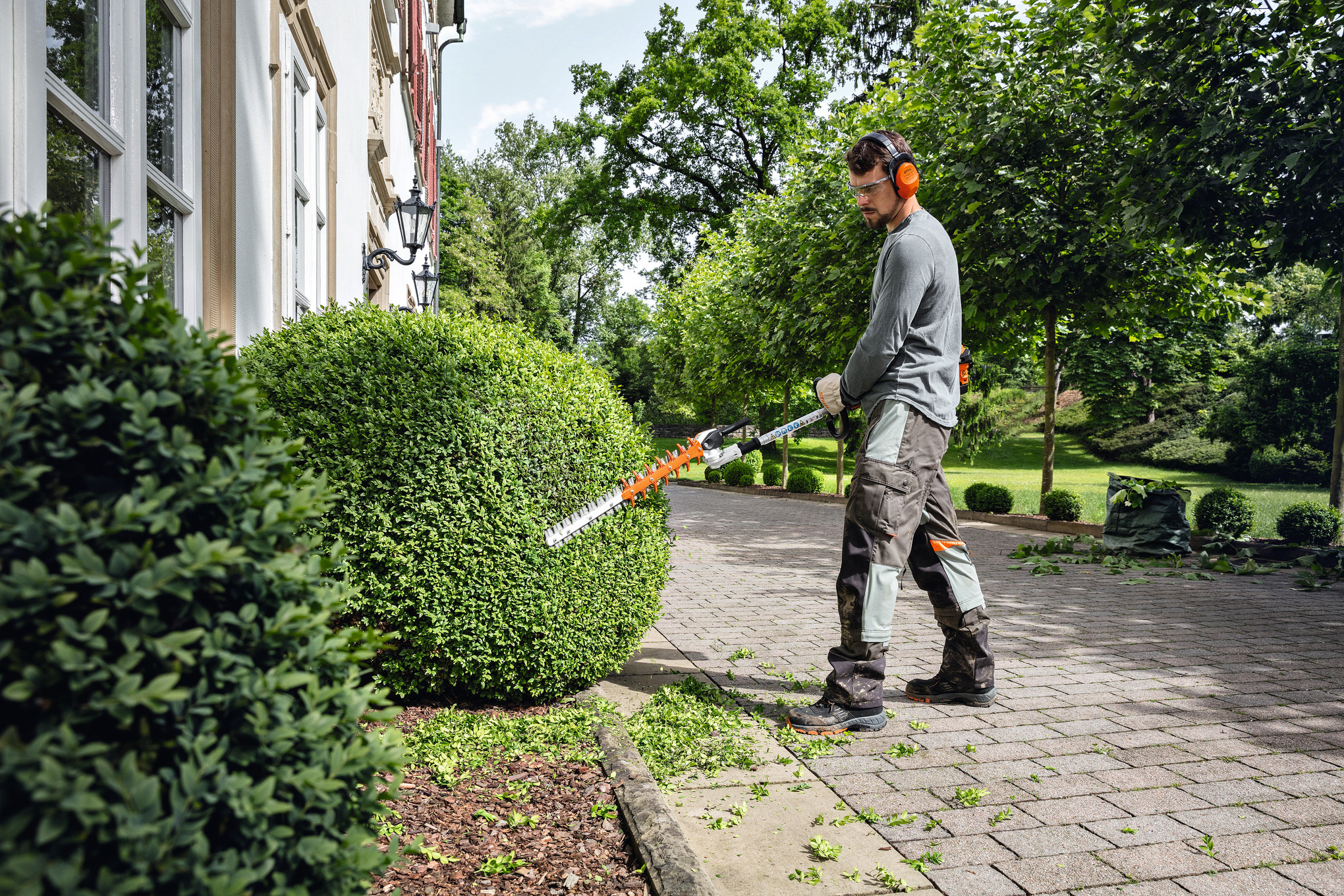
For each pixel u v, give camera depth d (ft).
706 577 26.89
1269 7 27.58
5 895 2.85
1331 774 10.55
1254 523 35.94
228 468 4.11
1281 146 26.58
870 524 11.94
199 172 12.92
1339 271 28.89
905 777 10.32
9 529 3.22
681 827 8.77
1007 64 36.83
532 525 11.46
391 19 36.91
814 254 45.85
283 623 4.12
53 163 8.63
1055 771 10.57
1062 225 36.63
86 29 9.32
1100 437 142.00
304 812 4.05
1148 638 18.35
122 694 3.29
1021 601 23.04
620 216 110.22
